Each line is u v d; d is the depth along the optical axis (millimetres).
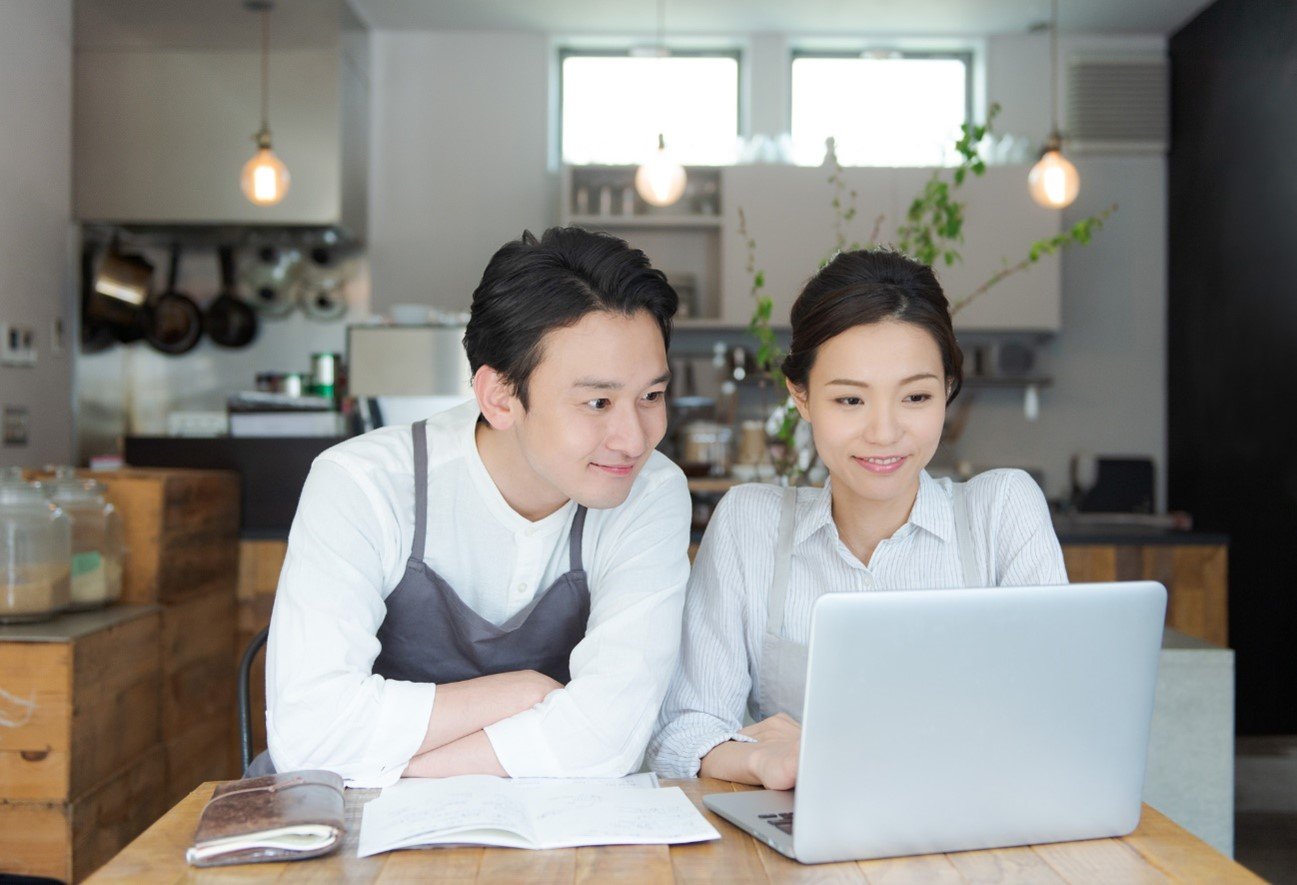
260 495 3635
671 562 1423
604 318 1204
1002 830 1078
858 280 1369
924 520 1541
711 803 1164
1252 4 4809
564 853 1032
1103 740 1091
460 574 1466
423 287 5617
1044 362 5656
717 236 5523
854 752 1014
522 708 1282
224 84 5070
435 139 5641
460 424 1470
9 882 1659
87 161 5035
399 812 1103
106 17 4965
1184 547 3945
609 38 5664
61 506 2738
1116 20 5430
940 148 5309
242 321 5410
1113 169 5668
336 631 1298
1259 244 4758
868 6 5258
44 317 4504
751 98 5621
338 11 5039
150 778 2852
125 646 2697
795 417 2605
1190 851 1084
